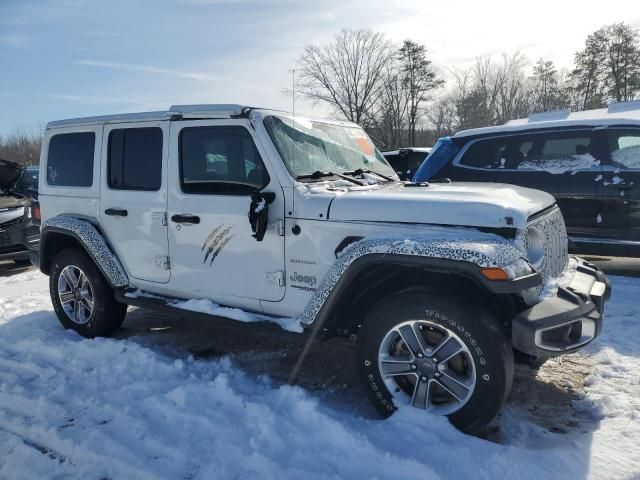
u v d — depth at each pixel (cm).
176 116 404
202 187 392
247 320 369
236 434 299
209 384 358
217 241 383
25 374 402
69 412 335
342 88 3956
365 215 323
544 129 657
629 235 611
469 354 286
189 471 271
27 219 841
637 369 385
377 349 312
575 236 639
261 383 376
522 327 277
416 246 292
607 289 349
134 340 474
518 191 362
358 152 442
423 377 303
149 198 420
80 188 474
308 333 341
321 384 380
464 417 291
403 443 282
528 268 283
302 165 370
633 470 263
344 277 314
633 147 612
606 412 327
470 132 703
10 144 4834
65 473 279
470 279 303
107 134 451
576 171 633
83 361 414
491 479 254
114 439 300
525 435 304
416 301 296
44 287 725
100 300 467
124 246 445
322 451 281
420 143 4788
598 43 4881
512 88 4875
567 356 416
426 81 4562
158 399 342
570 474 259
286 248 352
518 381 374
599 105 4931
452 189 360
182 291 414
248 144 369
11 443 308
